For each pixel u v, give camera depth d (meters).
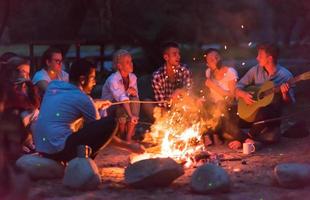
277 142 11.16
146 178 8.19
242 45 35.81
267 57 11.48
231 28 35.69
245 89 11.56
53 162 8.80
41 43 18.66
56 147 8.84
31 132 9.79
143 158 9.12
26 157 8.80
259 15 38.59
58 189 8.26
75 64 9.19
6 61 10.48
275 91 11.02
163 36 23.33
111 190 8.21
